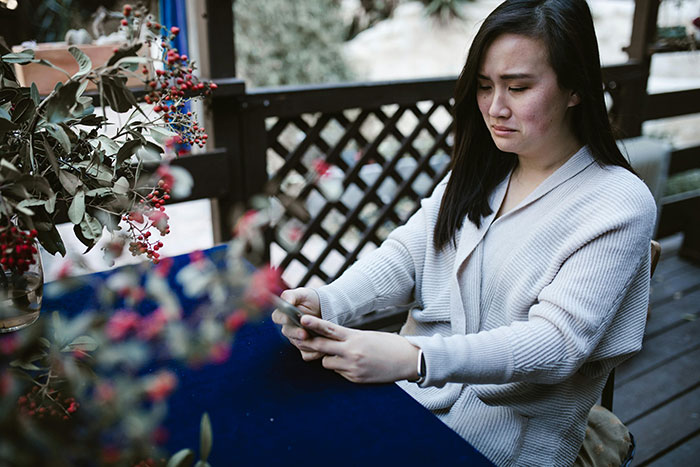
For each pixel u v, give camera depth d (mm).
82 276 1141
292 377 890
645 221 884
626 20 8180
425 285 1089
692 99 3195
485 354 846
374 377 866
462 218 1034
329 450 748
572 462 984
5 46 877
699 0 3404
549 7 851
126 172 945
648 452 1759
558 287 885
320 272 2467
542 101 873
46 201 790
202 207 4336
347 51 6996
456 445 759
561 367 857
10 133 863
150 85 912
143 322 936
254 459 730
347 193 3074
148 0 1894
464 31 8188
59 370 760
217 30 1885
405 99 2389
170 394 844
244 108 2002
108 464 607
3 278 913
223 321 1003
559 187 945
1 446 558
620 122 2924
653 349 2295
